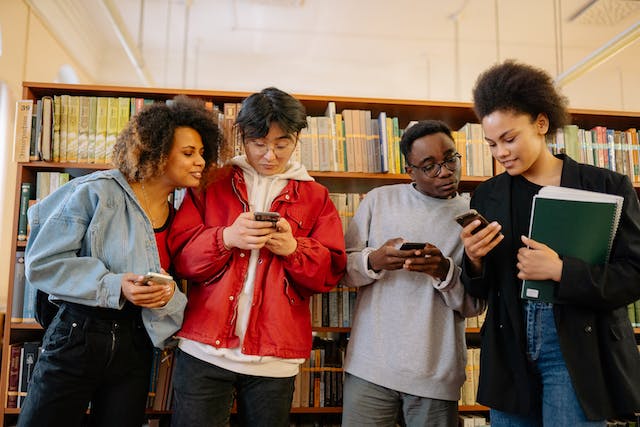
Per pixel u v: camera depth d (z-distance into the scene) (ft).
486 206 4.31
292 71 15.98
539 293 3.50
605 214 3.32
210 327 4.17
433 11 12.58
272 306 4.31
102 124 6.57
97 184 4.15
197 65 15.51
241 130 4.62
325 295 6.57
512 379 3.81
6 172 9.65
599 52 8.10
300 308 4.57
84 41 13.33
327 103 7.04
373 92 16.30
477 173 7.13
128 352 4.13
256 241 3.98
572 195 3.38
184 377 4.19
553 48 14.53
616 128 7.97
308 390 6.40
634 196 3.63
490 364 3.89
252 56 15.64
